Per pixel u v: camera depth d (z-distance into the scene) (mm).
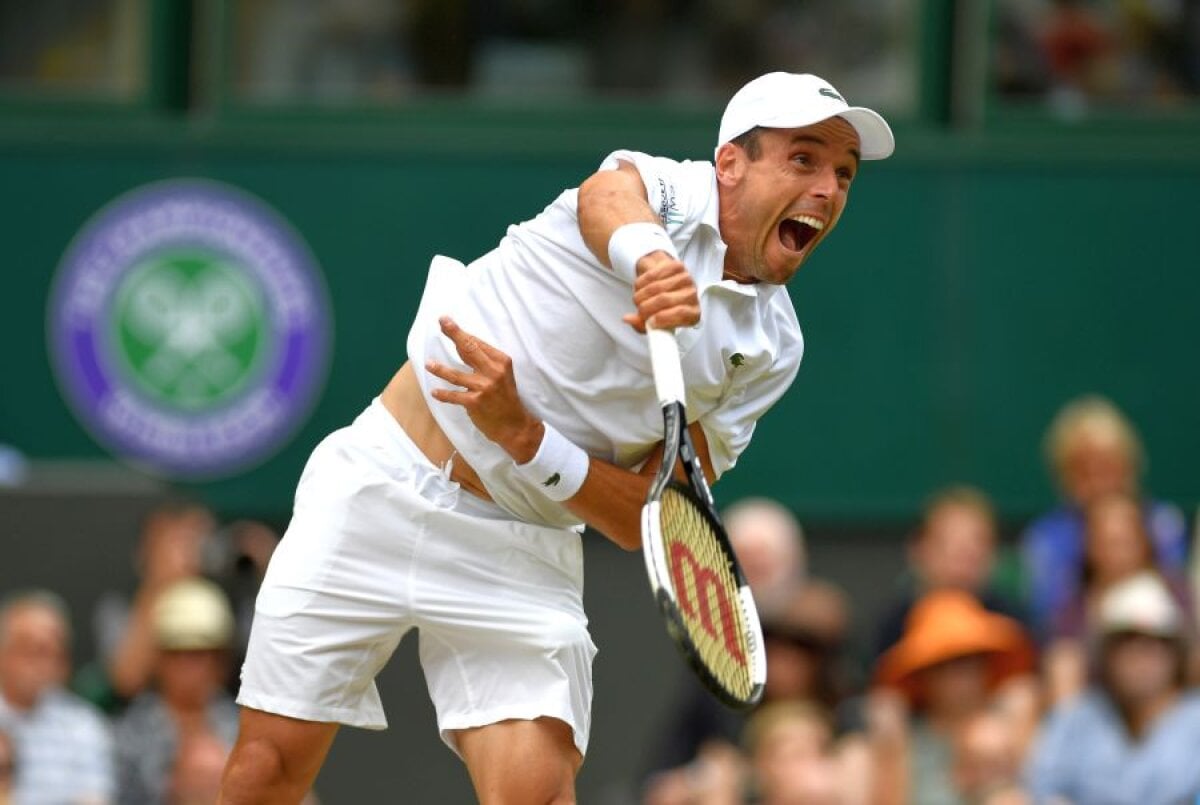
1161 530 29812
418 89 34031
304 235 33656
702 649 14000
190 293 33625
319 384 33531
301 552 15156
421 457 15203
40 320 33594
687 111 33844
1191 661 26000
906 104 34125
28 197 33688
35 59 34250
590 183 14602
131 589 29422
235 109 33844
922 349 33781
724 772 26109
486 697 15234
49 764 26031
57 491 29484
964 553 28406
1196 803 23453
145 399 33500
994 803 25688
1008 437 33781
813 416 33656
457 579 15117
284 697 15055
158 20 34156
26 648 26234
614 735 32156
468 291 15086
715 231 14625
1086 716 25766
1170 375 33938
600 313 14523
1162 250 34031
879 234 33812
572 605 15500
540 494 15047
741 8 34000
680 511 14188
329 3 34000
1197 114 34281
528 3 34000
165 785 26719
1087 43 34719
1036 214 33875
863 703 26922
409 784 32312
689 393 14922
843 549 33531
